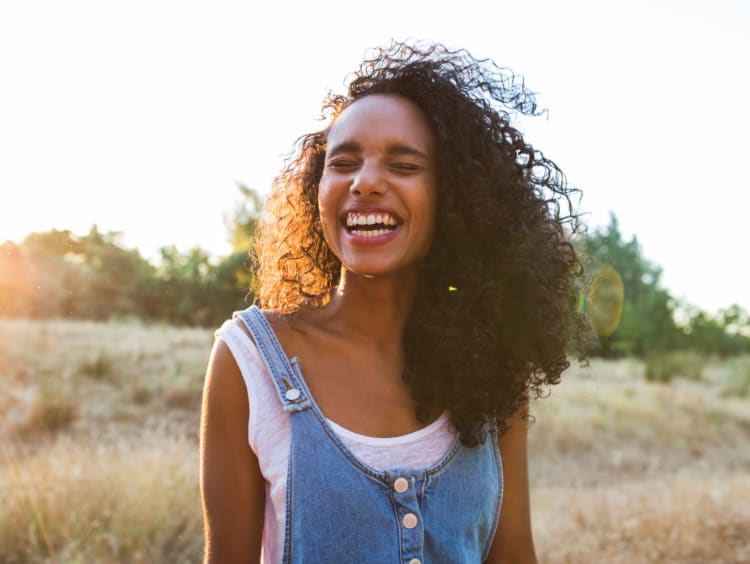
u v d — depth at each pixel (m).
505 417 1.55
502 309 1.58
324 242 1.72
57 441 5.90
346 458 1.37
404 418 1.45
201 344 10.63
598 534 4.99
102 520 4.02
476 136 1.57
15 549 3.76
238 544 1.38
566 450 8.73
